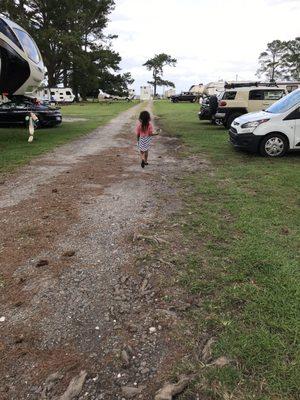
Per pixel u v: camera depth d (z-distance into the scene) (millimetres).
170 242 4387
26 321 3084
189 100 58281
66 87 60812
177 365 2590
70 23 56062
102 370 2584
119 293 3432
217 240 4438
